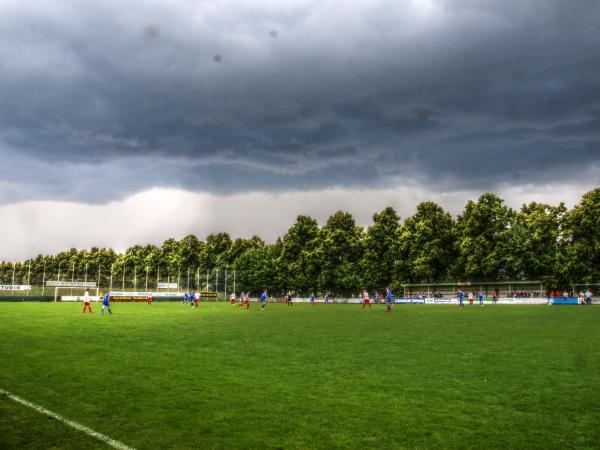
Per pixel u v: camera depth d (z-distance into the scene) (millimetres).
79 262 163125
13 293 82062
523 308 53969
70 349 17297
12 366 13820
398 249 98375
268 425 8586
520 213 96938
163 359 15430
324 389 11320
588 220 76750
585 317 35875
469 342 20172
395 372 13430
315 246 111688
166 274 140375
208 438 7898
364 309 55625
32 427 8445
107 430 8281
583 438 7969
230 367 14125
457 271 92125
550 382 12117
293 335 23203
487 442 7773
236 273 110625
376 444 7660
